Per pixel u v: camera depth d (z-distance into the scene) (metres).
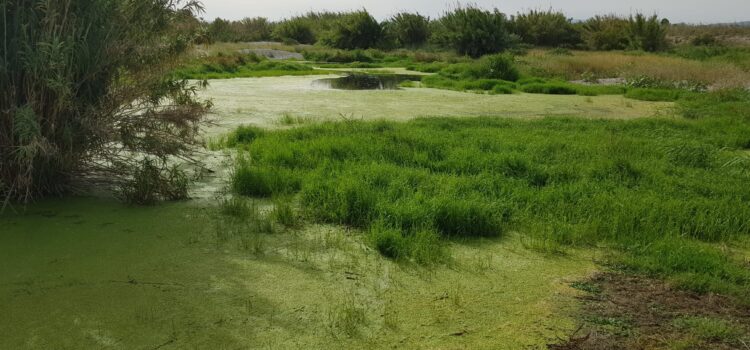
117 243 3.76
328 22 37.16
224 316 2.90
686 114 10.23
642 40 28.33
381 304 3.07
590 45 30.27
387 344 2.70
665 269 3.49
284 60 24.31
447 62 23.56
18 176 4.21
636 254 3.76
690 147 6.42
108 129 4.61
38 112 4.29
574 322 2.92
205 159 6.01
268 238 3.92
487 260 3.66
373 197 4.39
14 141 4.27
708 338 2.77
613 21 30.62
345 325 2.84
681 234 4.12
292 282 3.29
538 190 4.95
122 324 2.80
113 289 3.14
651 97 12.96
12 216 4.18
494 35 25.88
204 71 17.09
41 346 2.61
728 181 5.38
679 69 16.48
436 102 11.25
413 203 4.24
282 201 4.61
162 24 4.89
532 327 2.86
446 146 6.27
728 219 4.25
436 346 2.69
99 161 5.05
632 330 2.84
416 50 29.11
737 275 3.41
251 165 5.51
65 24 4.30
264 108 9.77
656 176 5.39
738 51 24.73
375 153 5.85
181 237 3.89
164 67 4.96
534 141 6.67
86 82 4.50
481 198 4.51
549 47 30.12
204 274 3.35
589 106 11.46
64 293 3.08
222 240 3.84
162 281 3.25
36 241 3.75
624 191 4.89
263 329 2.79
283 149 5.86
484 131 7.32
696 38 32.88
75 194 4.71
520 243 3.97
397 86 14.87
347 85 14.97
